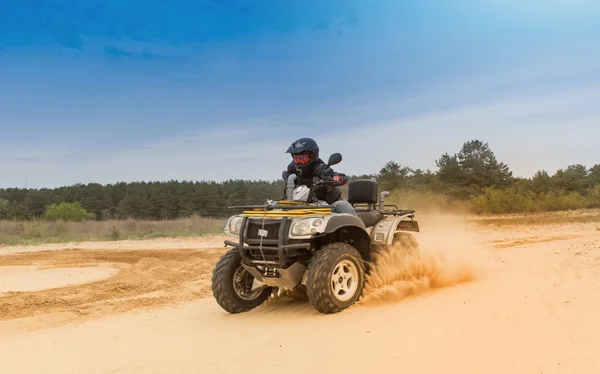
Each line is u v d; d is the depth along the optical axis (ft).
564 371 11.29
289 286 20.49
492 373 11.65
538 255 31.96
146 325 20.63
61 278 33.58
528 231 58.75
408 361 12.91
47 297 27.20
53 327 21.50
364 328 16.38
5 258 44.14
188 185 193.88
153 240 62.44
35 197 192.03
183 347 16.39
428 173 118.21
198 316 21.75
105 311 24.12
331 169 22.09
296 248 19.90
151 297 27.32
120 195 214.90
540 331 14.12
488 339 13.96
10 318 23.07
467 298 19.72
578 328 13.91
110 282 31.76
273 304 22.24
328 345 14.88
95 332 19.83
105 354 16.21
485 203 93.61
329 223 19.44
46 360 15.96
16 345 18.24
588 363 11.49
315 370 13.00
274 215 20.06
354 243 22.29
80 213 99.66
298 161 22.24
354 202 24.50
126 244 58.18
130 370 14.37
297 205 20.30
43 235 66.69
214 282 21.12
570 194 102.42
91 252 48.73
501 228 63.67
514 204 92.84
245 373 13.37
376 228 22.98
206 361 14.62
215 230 73.46
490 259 30.96
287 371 13.15
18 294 28.02
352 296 19.74
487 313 16.83
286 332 16.94
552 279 21.89
